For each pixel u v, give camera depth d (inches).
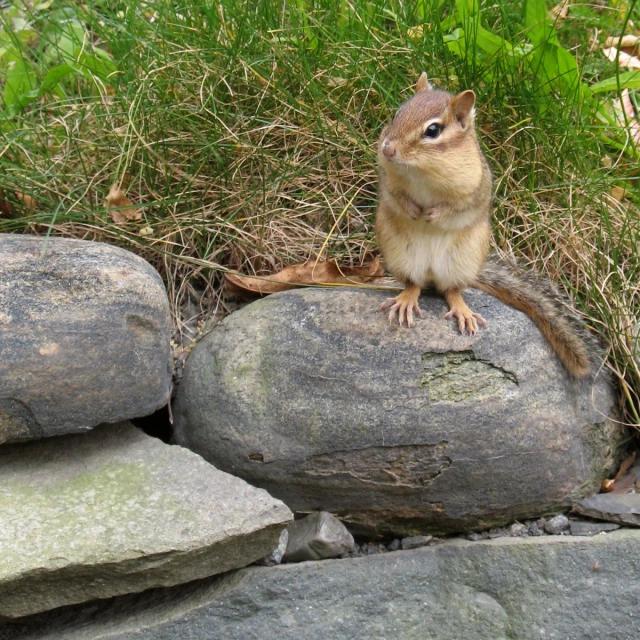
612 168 37.5
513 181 37.6
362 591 31.5
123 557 30.0
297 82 38.4
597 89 38.6
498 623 31.6
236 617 31.1
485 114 38.2
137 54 38.8
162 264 36.5
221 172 37.3
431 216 32.3
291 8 39.2
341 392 32.0
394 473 31.9
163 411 34.0
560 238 36.7
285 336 32.7
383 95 38.2
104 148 37.7
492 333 32.6
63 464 31.4
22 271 31.4
